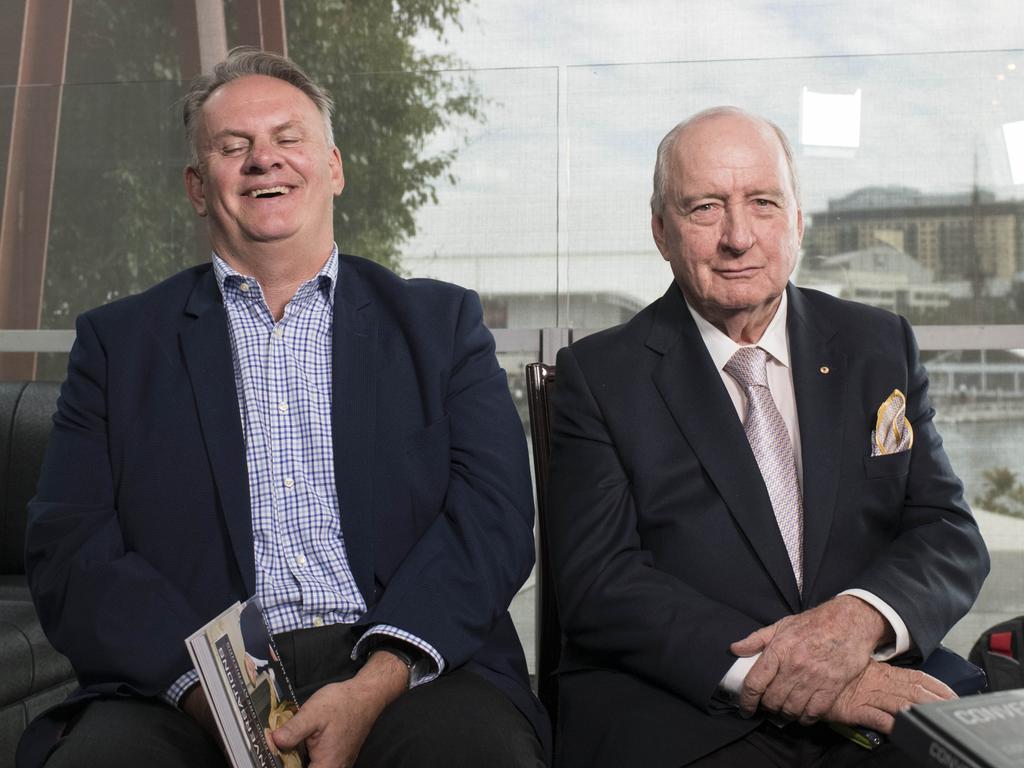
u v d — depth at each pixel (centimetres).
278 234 193
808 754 170
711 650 167
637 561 180
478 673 182
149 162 307
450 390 199
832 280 285
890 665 169
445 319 203
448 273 299
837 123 283
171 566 185
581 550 183
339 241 302
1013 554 277
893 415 186
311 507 189
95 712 170
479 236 297
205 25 368
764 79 286
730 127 187
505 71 295
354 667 183
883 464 184
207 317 195
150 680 172
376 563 189
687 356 190
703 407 185
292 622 186
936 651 176
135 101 307
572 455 191
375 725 166
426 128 298
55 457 192
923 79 279
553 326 295
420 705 166
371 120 299
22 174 310
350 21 362
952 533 182
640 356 193
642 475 185
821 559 178
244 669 146
